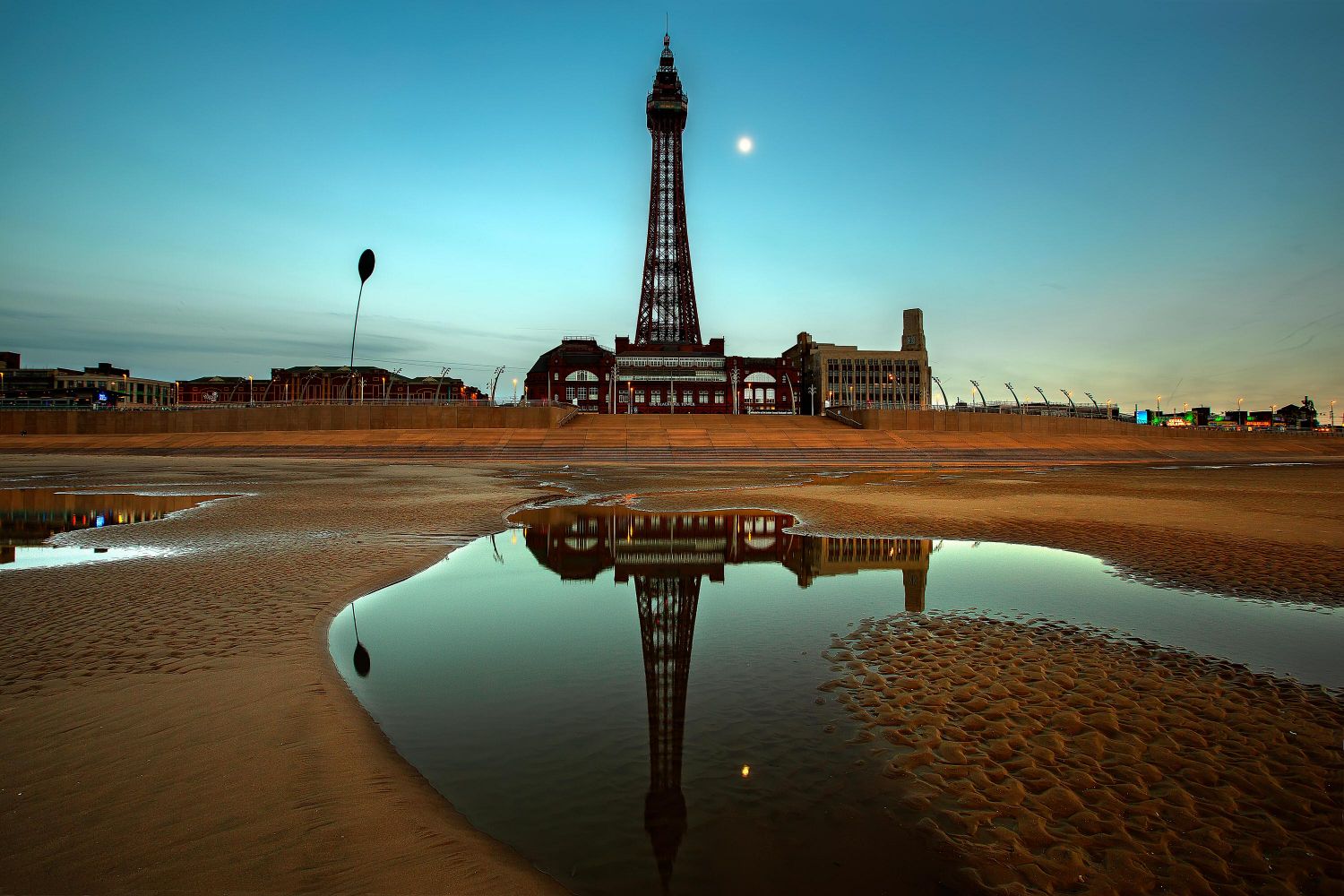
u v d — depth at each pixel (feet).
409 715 24.08
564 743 21.84
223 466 171.01
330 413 254.27
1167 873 14.93
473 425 259.39
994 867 15.19
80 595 39.58
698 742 21.85
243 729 21.53
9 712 22.72
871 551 58.49
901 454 229.25
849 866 15.28
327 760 19.75
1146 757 20.45
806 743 21.71
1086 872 14.99
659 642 32.81
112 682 25.64
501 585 45.85
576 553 57.93
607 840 16.37
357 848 15.57
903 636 33.45
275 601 38.55
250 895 13.83
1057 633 33.73
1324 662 29.07
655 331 524.93
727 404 500.33
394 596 42.55
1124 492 110.83
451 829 16.53
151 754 19.88
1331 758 20.25
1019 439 266.98
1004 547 59.67
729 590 44.52
